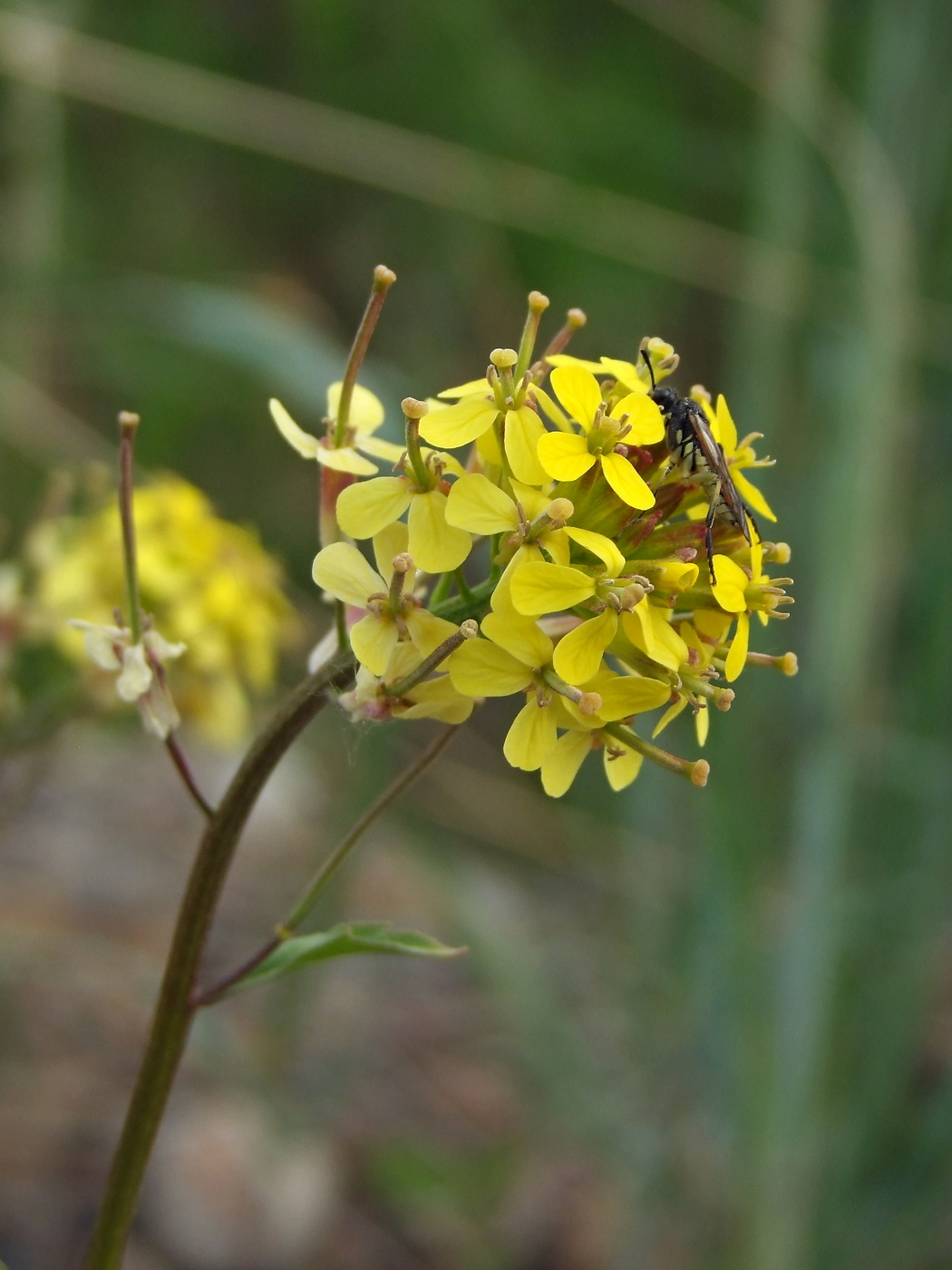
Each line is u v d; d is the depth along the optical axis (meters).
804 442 0.28
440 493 0.15
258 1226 0.26
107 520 0.21
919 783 0.27
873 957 0.26
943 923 0.26
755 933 0.25
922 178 0.28
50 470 0.30
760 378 0.28
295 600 0.34
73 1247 0.25
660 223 0.32
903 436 0.28
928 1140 0.25
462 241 0.44
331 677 0.15
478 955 0.27
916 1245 0.25
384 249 0.47
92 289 0.33
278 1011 0.26
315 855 0.33
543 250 0.43
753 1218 0.23
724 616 0.15
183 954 0.15
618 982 0.30
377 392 0.26
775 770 0.26
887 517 0.26
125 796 0.37
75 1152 0.27
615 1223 0.27
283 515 0.43
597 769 0.35
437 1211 0.27
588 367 0.15
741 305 0.31
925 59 0.28
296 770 0.37
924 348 0.28
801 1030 0.23
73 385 0.42
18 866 0.33
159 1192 0.26
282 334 0.26
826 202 0.28
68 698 0.21
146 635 0.16
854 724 0.25
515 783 0.40
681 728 0.30
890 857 0.28
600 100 0.41
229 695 0.22
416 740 0.40
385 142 0.31
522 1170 0.28
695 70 0.41
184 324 0.27
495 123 0.42
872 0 0.28
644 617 0.15
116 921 0.32
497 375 0.15
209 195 0.47
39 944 0.29
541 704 0.15
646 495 0.15
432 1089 0.31
